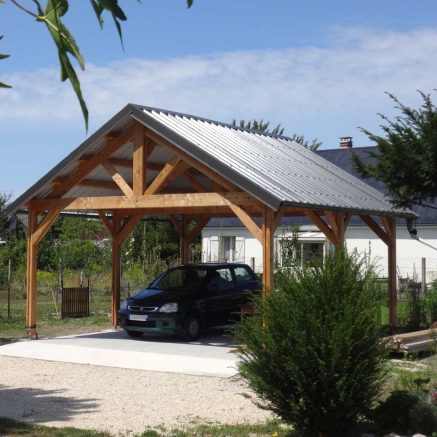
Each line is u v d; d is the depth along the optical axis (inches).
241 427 324.8
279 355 288.7
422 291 798.5
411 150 488.4
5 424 328.5
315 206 551.2
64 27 103.8
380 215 682.8
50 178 635.5
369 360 287.3
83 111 107.0
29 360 544.4
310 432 296.5
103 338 663.1
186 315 640.4
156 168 699.4
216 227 1443.2
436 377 433.1
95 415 356.5
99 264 1230.3
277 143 769.6
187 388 430.3
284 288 297.3
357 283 296.7
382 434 303.6
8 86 110.9
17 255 1307.8
